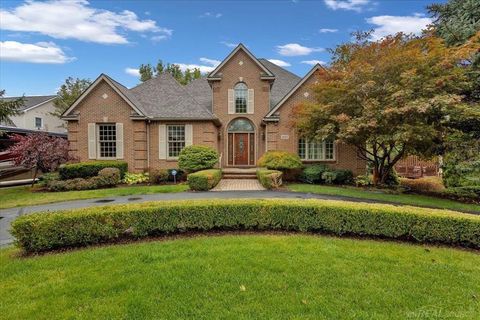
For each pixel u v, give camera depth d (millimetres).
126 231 6020
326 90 13953
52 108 32125
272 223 6473
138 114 16656
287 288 3904
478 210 10117
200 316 3283
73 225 5605
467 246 5758
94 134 16797
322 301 3588
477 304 3576
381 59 12328
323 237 6137
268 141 17297
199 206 6344
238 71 19484
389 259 4938
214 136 17922
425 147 13469
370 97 12273
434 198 12141
